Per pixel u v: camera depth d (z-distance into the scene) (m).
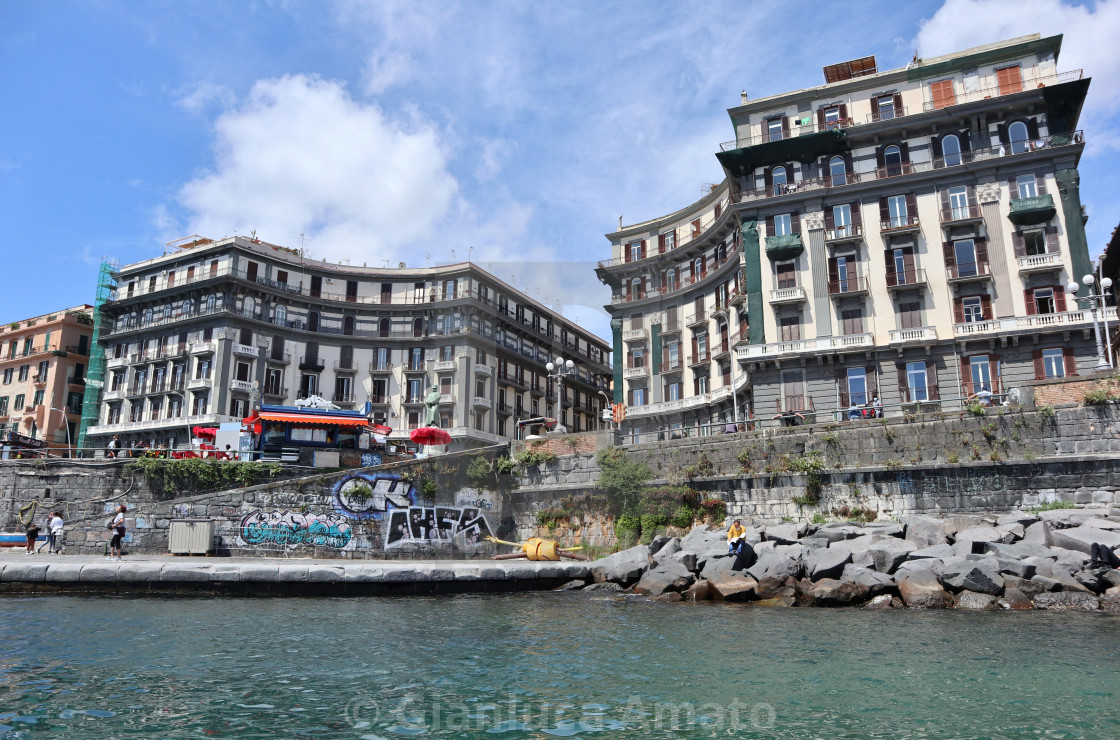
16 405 68.69
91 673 9.69
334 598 18.73
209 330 59.91
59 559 21.11
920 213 40.25
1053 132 38.31
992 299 38.16
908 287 39.47
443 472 23.89
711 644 12.09
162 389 62.09
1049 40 38.59
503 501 26.47
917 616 15.68
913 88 41.47
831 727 7.41
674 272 56.56
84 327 69.69
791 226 43.00
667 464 26.73
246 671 9.83
